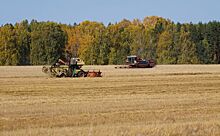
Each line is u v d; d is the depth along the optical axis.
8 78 70.38
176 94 45.28
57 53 174.75
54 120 27.23
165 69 106.06
